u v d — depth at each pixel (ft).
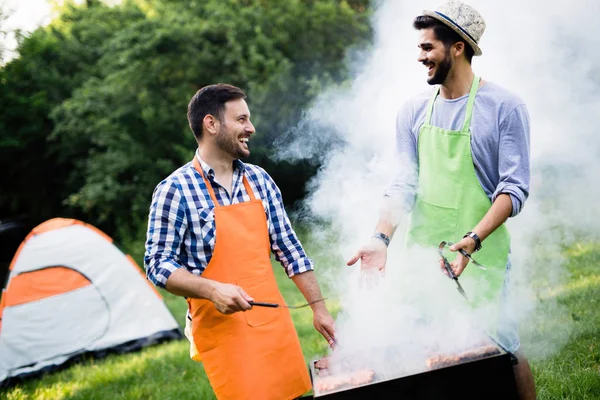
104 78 43.16
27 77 45.98
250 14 37.76
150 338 17.88
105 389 14.05
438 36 7.03
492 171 7.23
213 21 37.45
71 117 41.93
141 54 37.88
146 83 38.14
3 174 47.52
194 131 7.32
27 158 46.29
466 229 7.30
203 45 37.65
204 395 12.09
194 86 37.63
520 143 6.99
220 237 6.97
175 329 18.45
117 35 40.81
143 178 38.22
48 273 17.71
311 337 14.32
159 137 38.55
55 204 48.34
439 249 6.86
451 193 7.34
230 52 37.01
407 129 7.86
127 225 38.81
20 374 16.28
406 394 5.88
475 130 7.14
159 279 6.80
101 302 17.89
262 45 36.42
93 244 18.49
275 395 7.00
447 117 7.39
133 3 46.26
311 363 7.14
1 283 38.14
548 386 9.27
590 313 11.75
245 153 7.25
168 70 37.70
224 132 7.11
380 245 7.58
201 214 7.00
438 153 7.41
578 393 8.92
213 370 7.08
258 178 7.55
